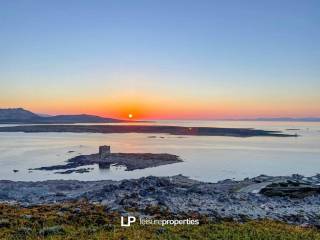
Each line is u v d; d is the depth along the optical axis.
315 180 107.00
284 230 30.14
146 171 163.25
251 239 25.84
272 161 197.88
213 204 49.94
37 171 162.12
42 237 24.17
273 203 54.97
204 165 181.88
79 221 30.38
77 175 151.75
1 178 142.00
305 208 51.78
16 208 37.34
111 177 145.75
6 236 24.14
